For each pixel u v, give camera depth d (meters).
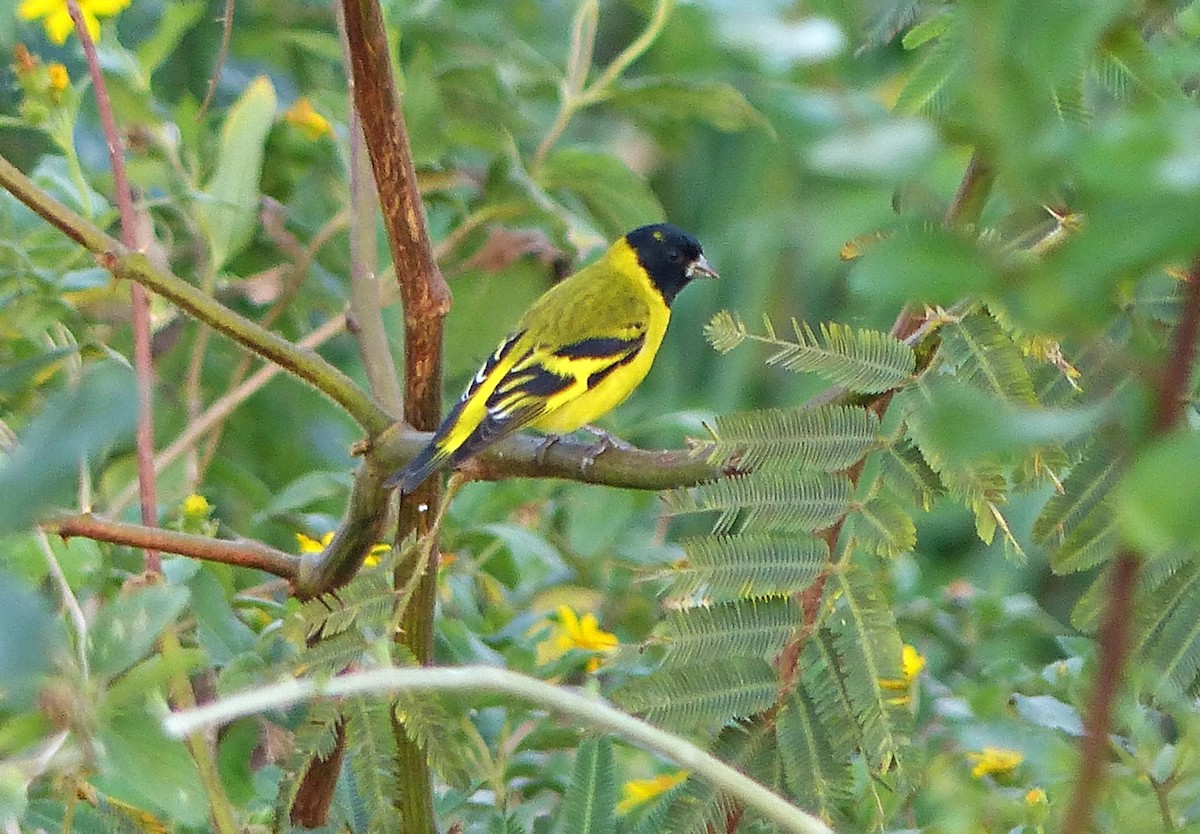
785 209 9.95
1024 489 5.31
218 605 6.62
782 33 6.79
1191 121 2.04
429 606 6.04
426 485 6.26
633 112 10.66
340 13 8.27
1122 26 4.00
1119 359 2.34
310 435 10.16
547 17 12.23
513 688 3.76
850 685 5.19
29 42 9.98
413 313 6.15
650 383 11.98
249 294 9.68
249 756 6.55
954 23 4.00
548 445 6.11
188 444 8.38
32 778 4.09
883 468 5.30
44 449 2.70
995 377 5.07
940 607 8.86
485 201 9.91
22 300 7.57
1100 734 2.21
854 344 5.34
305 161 10.30
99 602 6.26
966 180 4.93
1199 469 1.85
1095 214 2.07
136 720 4.17
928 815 6.48
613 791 5.67
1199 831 5.02
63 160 9.10
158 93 10.76
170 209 9.41
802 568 5.25
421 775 5.80
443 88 10.12
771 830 5.31
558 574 9.25
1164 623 4.95
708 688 5.24
